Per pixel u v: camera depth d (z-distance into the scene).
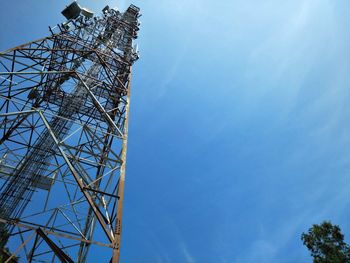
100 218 11.84
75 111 18.16
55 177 15.97
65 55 19.27
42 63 18.09
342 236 24.41
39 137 16.39
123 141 15.57
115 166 14.40
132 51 23.20
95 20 23.12
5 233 11.72
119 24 26.17
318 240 24.86
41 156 15.30
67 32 20.16
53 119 16.97
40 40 18.59
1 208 12.66
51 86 18.80
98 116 18.69
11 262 11.14
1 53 16.66
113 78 20.30
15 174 14.35
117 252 10.93
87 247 13.06
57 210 14.02
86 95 18.84
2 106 16.75
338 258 22.88
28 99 18.19
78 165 13.62
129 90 19.47
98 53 20.39
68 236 11.17
